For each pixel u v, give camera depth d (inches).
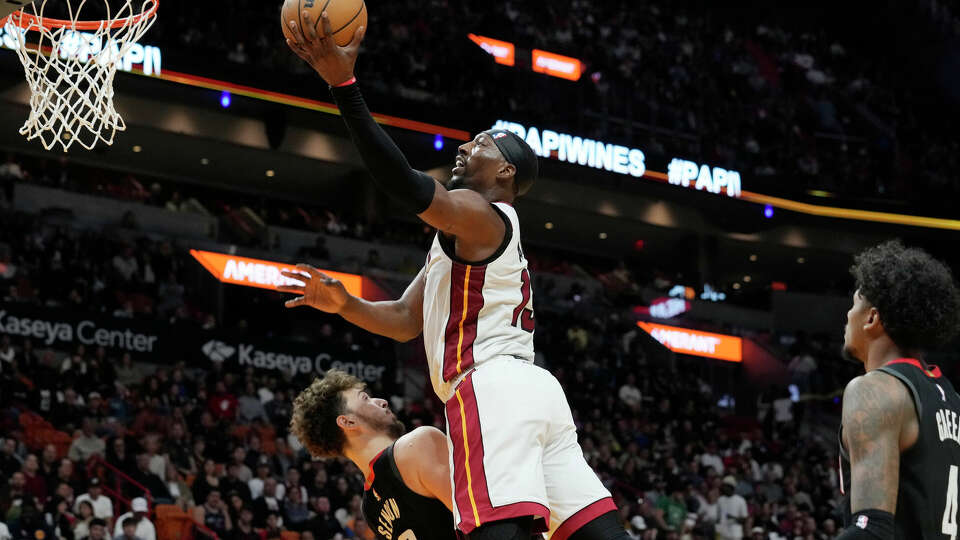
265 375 651.5
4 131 780.0
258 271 758.5
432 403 684.1
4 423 514.3
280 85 751.1
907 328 112.5
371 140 117.0
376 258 815.1
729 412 898.7
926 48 1112.2
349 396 147.4
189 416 561.9
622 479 628.4
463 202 123.8
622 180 861.8
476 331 127.5
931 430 108.3
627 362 823.1
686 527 591.2
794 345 925.8
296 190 909.8
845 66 1110.4
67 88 226.4
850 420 108.4
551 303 860.0
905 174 1028.5
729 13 1109.7
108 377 574.6
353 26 119.1
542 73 901.8
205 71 722.2
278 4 804.0
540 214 946.1
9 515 432.1
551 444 127.9
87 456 499.2
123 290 681.0
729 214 954.1
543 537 134.7
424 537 141.4
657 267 1050.7
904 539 106.7
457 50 866.8
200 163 851.4
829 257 1048.2
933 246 999.0
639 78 958.4
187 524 471.2
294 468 519.8
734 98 1005.8
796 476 733.3
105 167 848.3
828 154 1011.9
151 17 255.9
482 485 121.3
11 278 641.6
